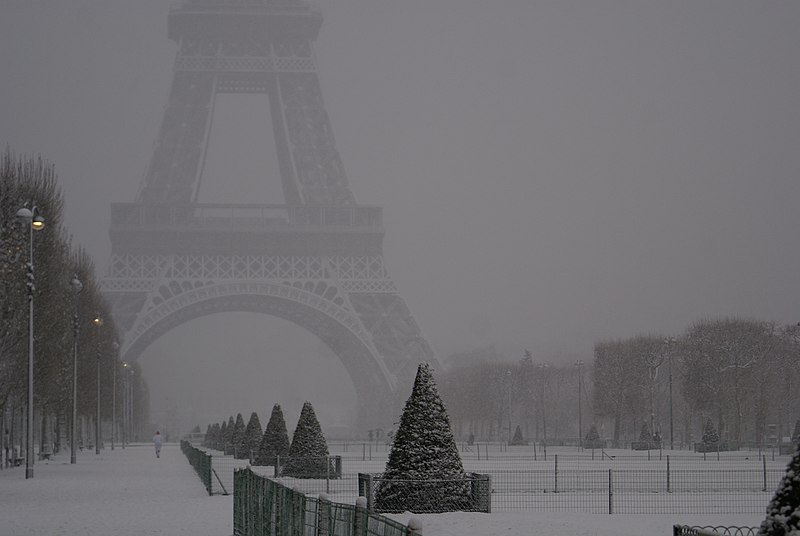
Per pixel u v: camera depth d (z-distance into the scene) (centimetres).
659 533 5059
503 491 8088
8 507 7181
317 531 3475
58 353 14175
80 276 18975
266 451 12488
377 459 14362
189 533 5416
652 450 19712
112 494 8419
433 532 5034
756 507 6812
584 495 7769
